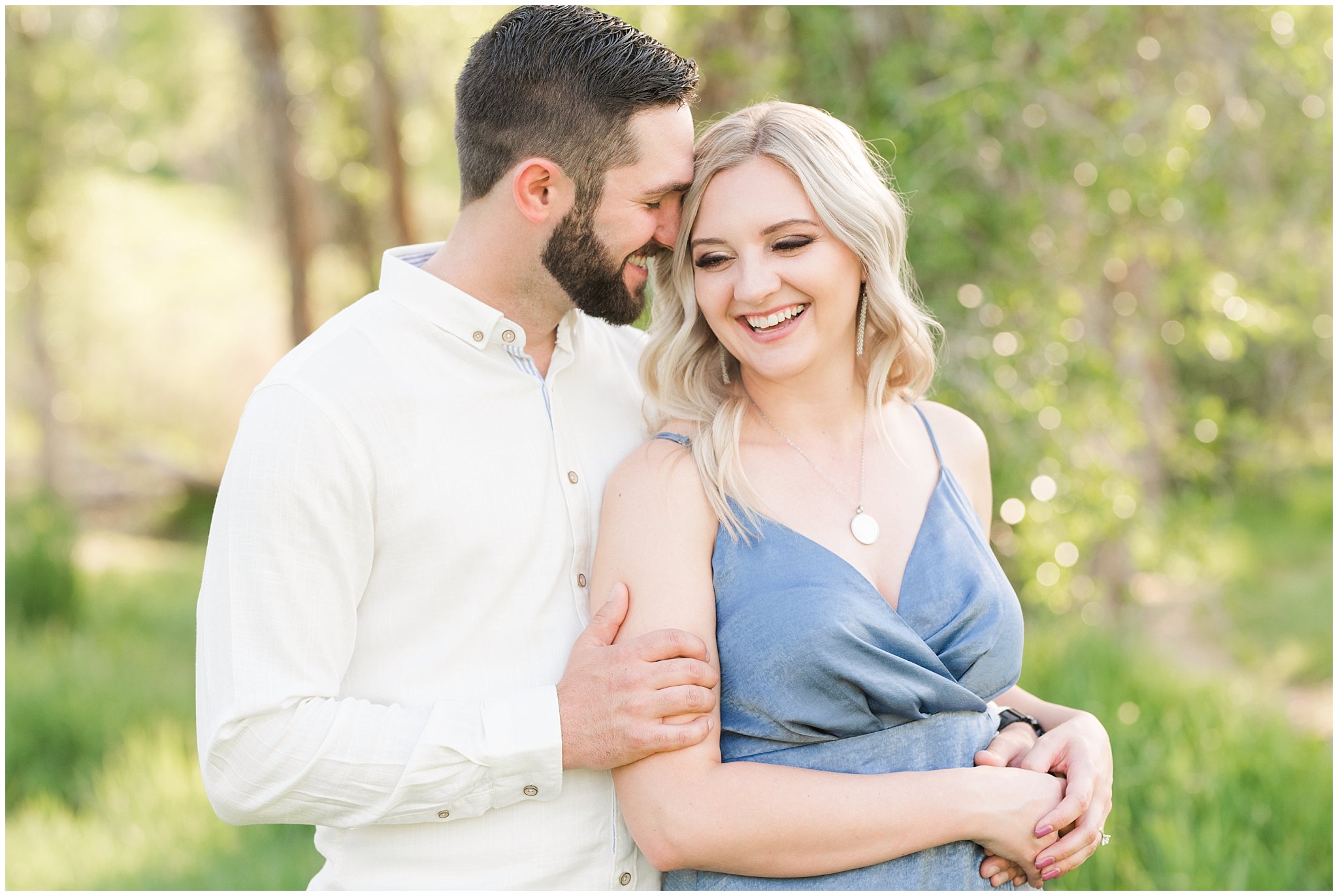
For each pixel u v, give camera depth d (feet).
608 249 5.60
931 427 6.36
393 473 5.27
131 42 35.42
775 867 5.04
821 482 5.77
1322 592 25.82
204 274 44.47
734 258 5.55
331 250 34.50
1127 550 17.94
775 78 14.21
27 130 35.58
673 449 5.66
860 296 5.96
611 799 5.48
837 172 5.45
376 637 5.34
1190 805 11.42
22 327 41.24
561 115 5.38
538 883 5.32
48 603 23.70
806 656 5.19
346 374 5.30
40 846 13.96
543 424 5.71
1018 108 14.30
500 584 5.41
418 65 30.27
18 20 35.01
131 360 43.21
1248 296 16.78
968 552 5.74
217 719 4.92
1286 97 16.72
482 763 5.00
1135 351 17.49
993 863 5.45
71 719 17.54
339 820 5.06
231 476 5.08
